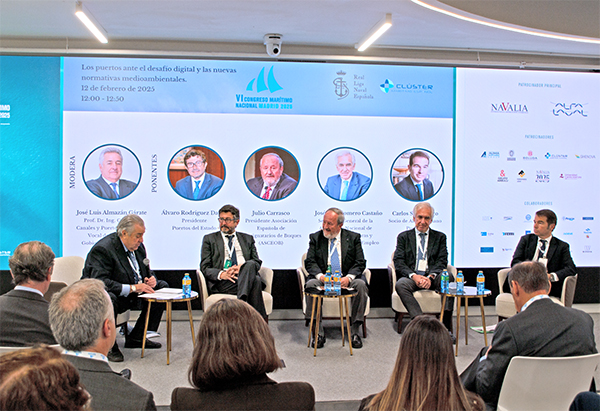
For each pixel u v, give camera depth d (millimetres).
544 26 4238
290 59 4680
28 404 715
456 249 4773
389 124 4703
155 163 4484
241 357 1125
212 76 4531
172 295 3387
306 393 1172
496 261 4809
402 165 4723
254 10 3854
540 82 4840
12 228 4344
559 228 4883
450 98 4758
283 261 4633
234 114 4559
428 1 3576
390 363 3348
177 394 1148
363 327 3998
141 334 3656
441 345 1170
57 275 3604
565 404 1765
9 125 4336
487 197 4797
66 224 4398
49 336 1912
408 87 4723
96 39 4535
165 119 4488
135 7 3797
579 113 4891
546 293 1920
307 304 3875
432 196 4750
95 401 1180
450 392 1145
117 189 4449
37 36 4434
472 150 4781
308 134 4629
